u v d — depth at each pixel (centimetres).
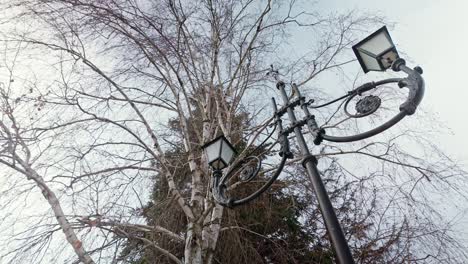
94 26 662
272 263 754
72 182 527
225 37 846
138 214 597
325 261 762
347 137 341
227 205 383
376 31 385
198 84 793
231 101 835
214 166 423
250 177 420
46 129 545
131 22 715
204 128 723
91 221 487
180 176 735
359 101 368
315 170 342
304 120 399
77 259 488
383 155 668
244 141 819
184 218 653
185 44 830
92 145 590
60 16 628
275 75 563
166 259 612
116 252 513
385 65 377
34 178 455
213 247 552
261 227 770
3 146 464
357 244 688
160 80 786
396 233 648
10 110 494
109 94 690
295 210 786
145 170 629
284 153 387
